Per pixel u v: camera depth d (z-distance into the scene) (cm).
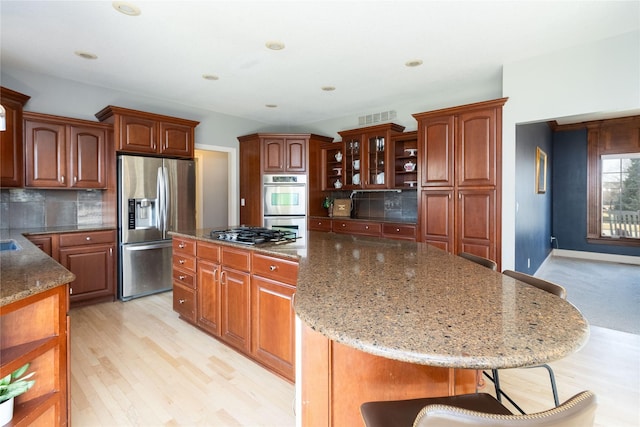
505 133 342
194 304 295
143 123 389
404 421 97
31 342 141
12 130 308
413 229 413
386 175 469
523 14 247
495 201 348
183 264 309
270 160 521
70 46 296
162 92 426
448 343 78
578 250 619
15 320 138
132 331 295
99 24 259
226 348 263
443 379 121
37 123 332
